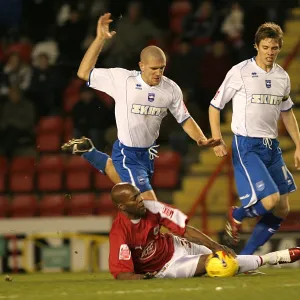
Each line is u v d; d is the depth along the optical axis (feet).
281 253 93.40
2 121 198.59
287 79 101.60
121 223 91.09
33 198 184.44
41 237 155.53
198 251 94.53
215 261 90.22
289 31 196.34
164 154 185.98
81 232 155.94
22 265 155.12
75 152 110.11
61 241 155.33
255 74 100.53
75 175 191.62
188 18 200.85
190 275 91.25
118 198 89.51
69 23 206.59
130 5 195.62
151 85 98.78
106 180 190.49
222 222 168.55
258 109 100.53
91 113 188.44
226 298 71.92
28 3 221.25
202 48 193.06
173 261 91.86
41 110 204.03
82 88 205.98
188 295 72.79
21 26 223.10
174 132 188.85
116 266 90.94
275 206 104.58
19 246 155.53
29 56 220.43
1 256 155.12
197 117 185.78
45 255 155.12
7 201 185.47
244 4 209.77
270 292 74.49
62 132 200.95
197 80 189.98
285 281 82.89
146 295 72.84
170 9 215.92
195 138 101.40
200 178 177.27
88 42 208.54
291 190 104.83
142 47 194.70
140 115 99.40
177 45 201.87
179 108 100.99
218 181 173.78
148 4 212.84
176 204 175.73
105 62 195.11
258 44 99.50
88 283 87.51
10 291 80.12
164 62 97.71
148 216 91.25
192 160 187.42
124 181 100.73
